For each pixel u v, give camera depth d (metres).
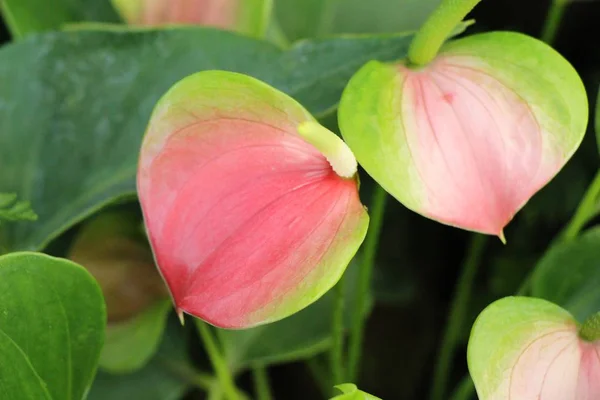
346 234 0.65
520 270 0.89
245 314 0.64
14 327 0.67
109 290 0.78
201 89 0.66
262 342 0.82
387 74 0.68
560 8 0.84
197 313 0.64
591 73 0.90
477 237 0.85
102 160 0.77
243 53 0.75
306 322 0.83
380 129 0.67
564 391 0.66
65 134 0.77
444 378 0.88
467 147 0.67
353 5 0.85
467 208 0.66
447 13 0.67
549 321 0.67
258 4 0.78
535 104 0.67
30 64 0.77
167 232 0.64
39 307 0.68
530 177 0.67
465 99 0.68
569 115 0.67
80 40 0.76
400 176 0.66
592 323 0.66
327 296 0.83
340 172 0.65
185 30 0.75
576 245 0.75
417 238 0.94
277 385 1.00
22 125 0.77
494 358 0.66
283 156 0.66
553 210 0.88
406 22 0.84
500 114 0.67
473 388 0.80
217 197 0.65
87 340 0.70
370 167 0.66
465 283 0.86
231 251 0.65
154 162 0.65
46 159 0.77
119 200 0.75
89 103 0.77
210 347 0.81
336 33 0.85
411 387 0.99
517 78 0.68
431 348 0.99
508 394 0.66
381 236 0.93
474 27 0.91
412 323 1.01
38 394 0.69
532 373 0.66
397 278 0.91
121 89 0.77
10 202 0.73
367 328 1.01
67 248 0.82
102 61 0.77
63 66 0.77
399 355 1.00
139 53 0.76
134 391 0.83
